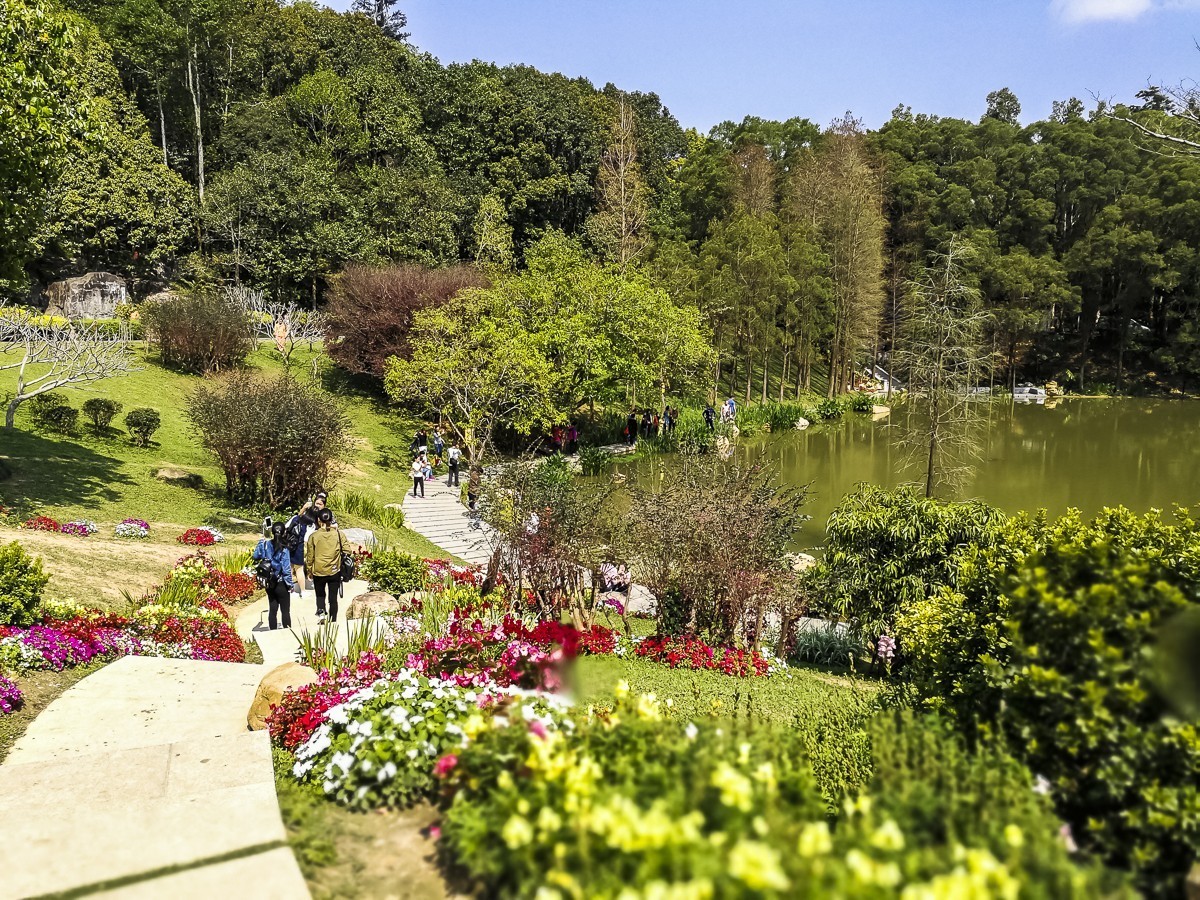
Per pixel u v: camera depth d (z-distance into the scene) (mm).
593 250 50875
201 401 18859
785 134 71500
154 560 12789
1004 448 32438
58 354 20781
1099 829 3314
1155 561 4918
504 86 56344
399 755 4426
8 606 8023
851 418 42969
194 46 44406
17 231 14617
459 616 8906
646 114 77812
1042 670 3611
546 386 25625
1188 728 3332
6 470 15945
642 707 4035
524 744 3633
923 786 3041
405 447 28516
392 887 3469
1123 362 56344
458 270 34562
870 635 11344
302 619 10898
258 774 4848
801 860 2256
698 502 10961
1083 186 58312
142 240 36312
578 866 2492
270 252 38250
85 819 4176
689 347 34156
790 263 45406
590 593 11234
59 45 14812
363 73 51562
